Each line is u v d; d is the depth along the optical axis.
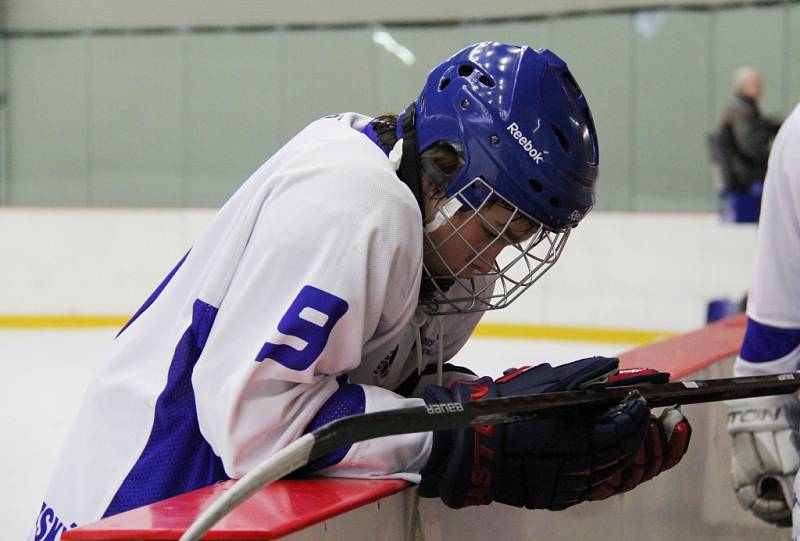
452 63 2.84
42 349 18.08
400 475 2.57
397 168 2.81
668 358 4.73
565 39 20.52
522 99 2.71
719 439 5.00
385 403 2.58
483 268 2.88
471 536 3.03
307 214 2.53
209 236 2.83
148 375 2.77
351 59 22.00
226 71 22.34
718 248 18.28
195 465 2.71
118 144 22.69
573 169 2.73
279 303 2.52
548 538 3.49
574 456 2.55
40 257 21.16
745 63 19.27
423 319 3.03
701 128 19.66
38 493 8.87
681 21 19.59
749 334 3.79
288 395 2.50
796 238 3.54
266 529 2.01
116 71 22.47
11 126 22.78
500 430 2.52
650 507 4.23
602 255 19.05
